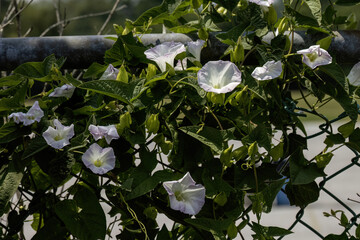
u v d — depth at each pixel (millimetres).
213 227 1652
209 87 1643
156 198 1788
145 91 1726
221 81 1683
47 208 1764
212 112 1724
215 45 1936
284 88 1919
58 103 1759
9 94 1762
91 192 1700
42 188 1887
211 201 1761
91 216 1680
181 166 1769
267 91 1812
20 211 1782
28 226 5445
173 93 1717
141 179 1680
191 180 1642
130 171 1812
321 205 6766
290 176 1785
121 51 1861
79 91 1751
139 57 1866
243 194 1758
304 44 1941
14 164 1652
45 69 1776
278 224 6113
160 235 1744
